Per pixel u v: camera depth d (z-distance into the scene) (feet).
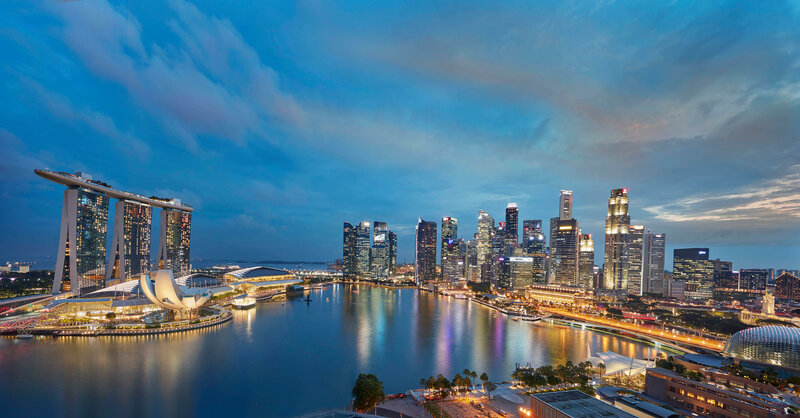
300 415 488.44
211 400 527.40
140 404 504.43
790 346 642.63
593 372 652.89
